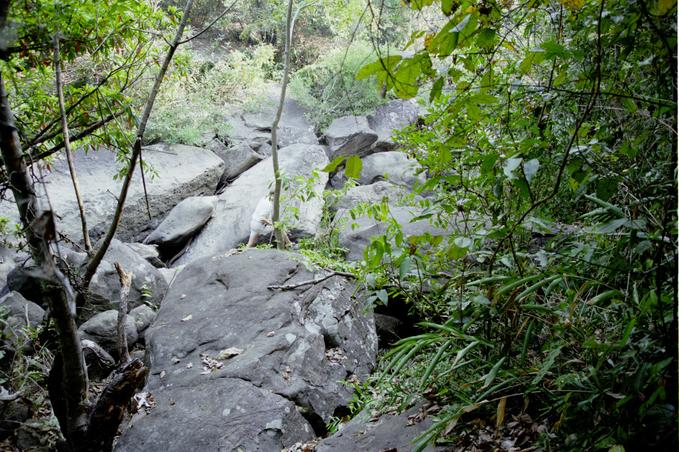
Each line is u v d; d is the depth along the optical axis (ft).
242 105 39.40
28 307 17.54
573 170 7.34
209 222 31.24
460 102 6.75
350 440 10.29
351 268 14.33
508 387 8.40
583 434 7.02
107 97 13.24
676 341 6.23
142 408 14.26
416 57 5.40
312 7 29.50
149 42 13.53
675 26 6.31
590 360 7.56
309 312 17.51
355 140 35.99
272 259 19.62
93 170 31.30
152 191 31.12
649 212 7.09
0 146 8.70
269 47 40.01
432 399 10.15
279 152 34.50
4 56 9.07
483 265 10.89
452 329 9.09
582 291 7.39
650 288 7.05
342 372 16.33
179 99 35.19
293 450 12.82
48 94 13.91
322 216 28.32
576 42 8.12
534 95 8.98
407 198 12.59
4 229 20.31
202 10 44.55
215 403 13.93
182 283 19.81
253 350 15.74
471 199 9.86
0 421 12.69
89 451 10.16
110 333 18.45
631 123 8.33
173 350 16.38
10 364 14.42
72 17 11.62
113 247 21.89
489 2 5.93
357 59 35.81
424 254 11.72
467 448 8.47
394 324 19.88
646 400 6.53
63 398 10.84
